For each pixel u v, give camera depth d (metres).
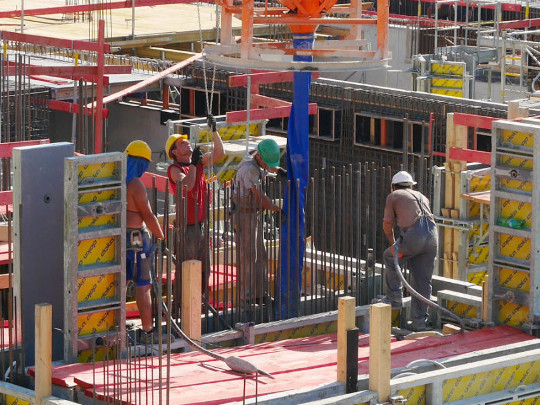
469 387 25.41
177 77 63.41
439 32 74.38
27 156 25.06
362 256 36.44
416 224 30.14
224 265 29.98
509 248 29.28
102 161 25.03
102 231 25.23
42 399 23.11
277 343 28.50
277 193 32.53
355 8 32.88
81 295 25.41
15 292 25.56
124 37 70.12
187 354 26.56
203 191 30.53
